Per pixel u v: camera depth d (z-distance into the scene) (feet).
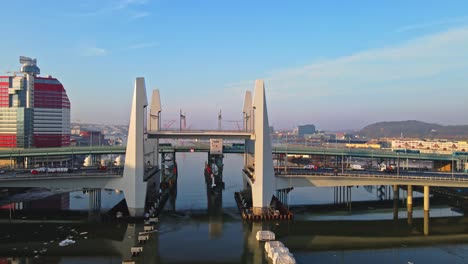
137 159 340.59
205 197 472.03
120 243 274.57
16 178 350.64
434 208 415.03
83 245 268.41
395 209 404.57
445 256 255.09
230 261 240.53
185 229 314.35
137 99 343.87
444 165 615.57
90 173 381.60
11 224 324.39
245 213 351.46
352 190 556.51
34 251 254.88
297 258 248.52
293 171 430.61
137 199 339.36
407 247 274.57
